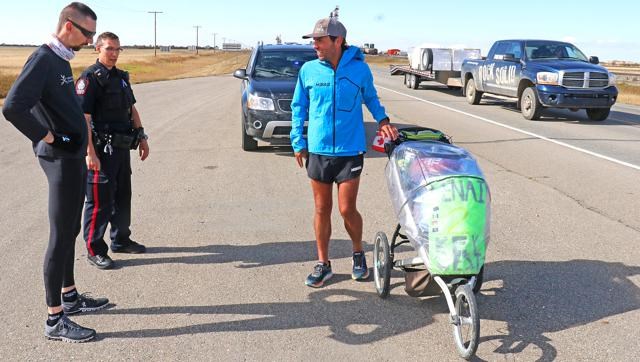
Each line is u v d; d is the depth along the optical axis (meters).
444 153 3.82
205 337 3.70
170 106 18.42
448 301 3.50
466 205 3.50
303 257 5.13
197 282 4.59
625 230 5.81
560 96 13.75
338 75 4.19
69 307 4.00
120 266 4.93
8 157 9.80
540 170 8.57
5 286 4.48
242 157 9.79
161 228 5.93
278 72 10.57
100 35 4.66
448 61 23.28
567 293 4.35
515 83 15.40
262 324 3.88
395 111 16.44
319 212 4.48
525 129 12.86
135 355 3.48
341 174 4.36
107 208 4.79
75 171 3.61
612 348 3.56
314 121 4.31
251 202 6.92
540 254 5.16
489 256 5.12
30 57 3.33
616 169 8.62
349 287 4.50
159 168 8.88
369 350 3.54
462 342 3.43
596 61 15.36
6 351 3.52
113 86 4.70
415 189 3.69
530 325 3.86
